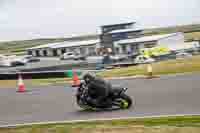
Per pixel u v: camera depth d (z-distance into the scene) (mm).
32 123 13164
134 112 13992
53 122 13023
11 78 37219
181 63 40188
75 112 15180
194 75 28328
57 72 37344
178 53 52781
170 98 17141
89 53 56156
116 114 13820
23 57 57562
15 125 12844
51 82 33219
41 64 55812
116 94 15008
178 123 11242
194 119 11820
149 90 20812
